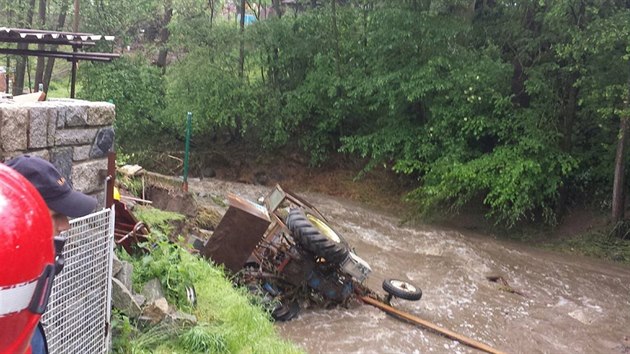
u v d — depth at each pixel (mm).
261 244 9336
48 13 23797
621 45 14516
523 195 15602
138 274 6090
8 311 1308
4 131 3631
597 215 16531
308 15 21469
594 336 9359
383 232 15766
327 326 8445
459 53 17766
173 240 8906
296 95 21219
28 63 23891
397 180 20578
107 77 21484
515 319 9766
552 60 16672
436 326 8812
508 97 16453
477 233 16703
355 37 20656
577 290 11922
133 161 21500
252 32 21797
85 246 3900
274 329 7520
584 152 16984
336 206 19109
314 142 22031
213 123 22047
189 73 21453
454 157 17219
